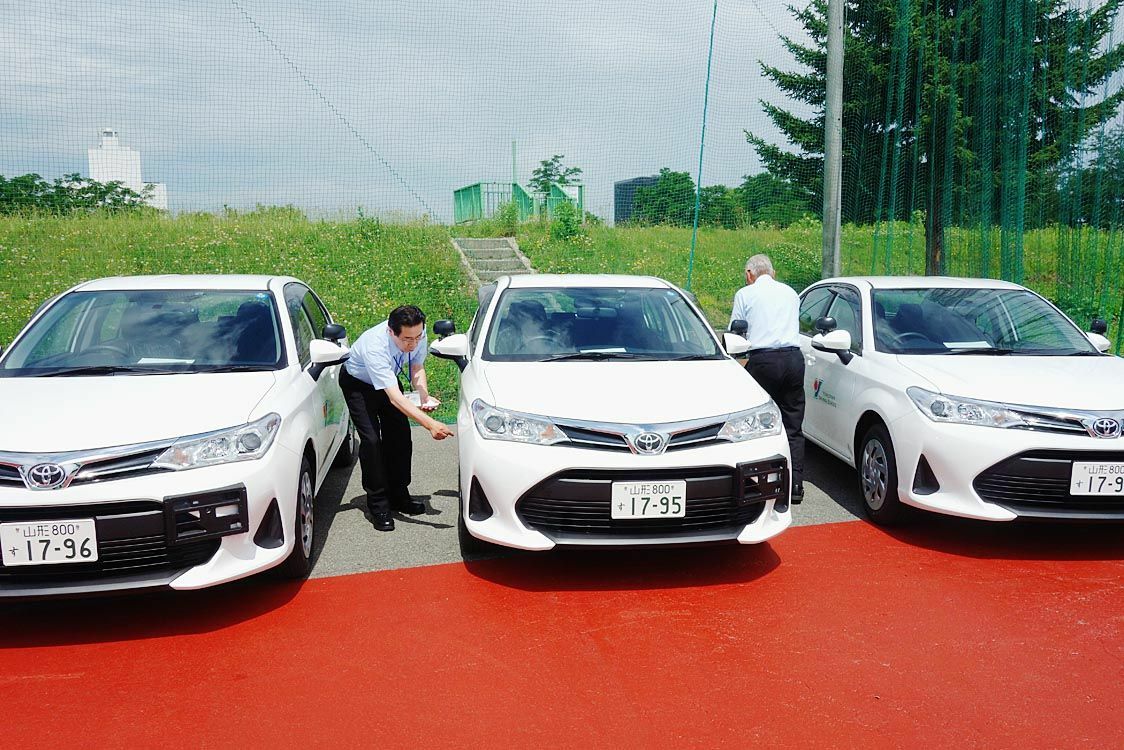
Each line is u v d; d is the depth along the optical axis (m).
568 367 4.46
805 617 3.55
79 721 2.77
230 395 3.85
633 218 15.15
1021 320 5.46
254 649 3.28
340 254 12.59
